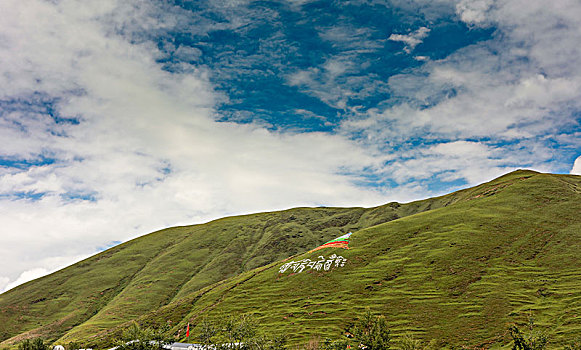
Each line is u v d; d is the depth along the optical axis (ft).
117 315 521.65
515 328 207.72
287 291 415.64
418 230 473.67
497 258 362.33
